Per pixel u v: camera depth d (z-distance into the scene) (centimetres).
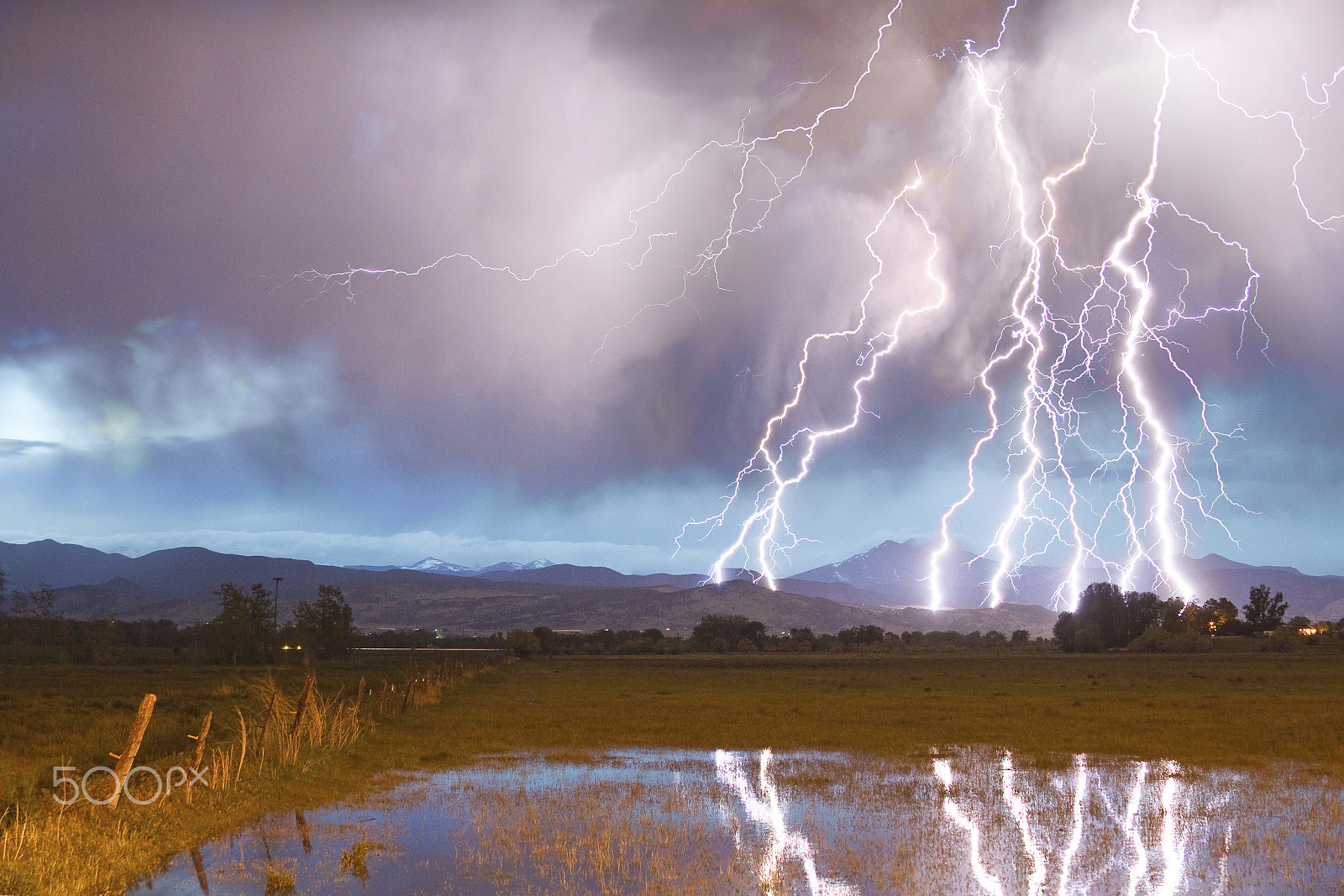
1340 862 1238
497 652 12331
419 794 1708
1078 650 11875
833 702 3938
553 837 1355
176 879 1123
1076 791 1756
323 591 9525
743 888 1094
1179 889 1110
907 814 1538
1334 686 4809
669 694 4616
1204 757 2202
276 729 2061
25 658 8531
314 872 1158
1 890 960
